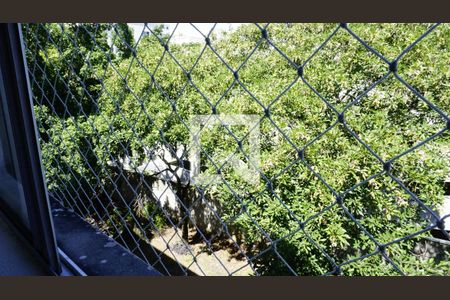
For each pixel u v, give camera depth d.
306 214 3.50
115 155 3.20
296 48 4.43
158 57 4.10
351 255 3.75
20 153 0.94
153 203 4.38
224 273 4.44
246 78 4.31
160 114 4.01
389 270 3.29
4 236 1.20
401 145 3.44
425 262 3.23
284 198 3.79
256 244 4.38
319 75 3.81
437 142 3.57
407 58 3.64
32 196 0.98
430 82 3.52
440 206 3.69
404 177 3.46
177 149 4.66
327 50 4.26
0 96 0.98
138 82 3.89
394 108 3.69
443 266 3.21
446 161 3.53
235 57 4.80
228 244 5.16
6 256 1.11
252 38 4.79
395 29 3.94
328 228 3.37
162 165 5.82
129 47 0.95
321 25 4.49
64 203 1.64
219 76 4.41
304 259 3.75
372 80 3.82
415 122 3.79
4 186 1.21
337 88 3.90
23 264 1.08
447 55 3.64
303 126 3.57
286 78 4.18
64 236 1.24
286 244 3.77
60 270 1.04
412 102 3.78
